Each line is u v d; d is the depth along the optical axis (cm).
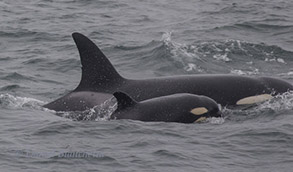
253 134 5528
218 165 4819
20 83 8044
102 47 9994
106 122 5875
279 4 13488
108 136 5466
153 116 6028
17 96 7350
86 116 6375
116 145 5206
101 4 14088
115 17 12825
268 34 10912
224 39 10494
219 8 13475
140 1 14650
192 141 5375
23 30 11262
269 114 6269
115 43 10300
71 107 6562
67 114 6481
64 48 10144
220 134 5581
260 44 9944
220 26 11438
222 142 5350
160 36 10944
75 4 14050
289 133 5497
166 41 9844
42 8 13575
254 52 9638
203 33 11056
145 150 5081
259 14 12462
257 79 6988
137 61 9188
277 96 6831
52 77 8506
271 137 5434
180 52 9406
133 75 8525
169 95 6303
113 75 6738
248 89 6825
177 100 6172
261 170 4725
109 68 6738
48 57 9488
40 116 6281
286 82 7044
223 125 5950
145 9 13738
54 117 6319
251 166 4812
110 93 6619
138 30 11569
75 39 6694
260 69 8962
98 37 10875
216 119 6181
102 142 5291
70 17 12681
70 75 8669
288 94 6875
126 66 8975
